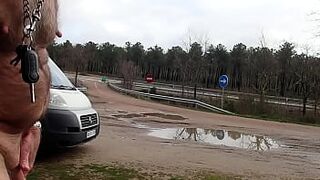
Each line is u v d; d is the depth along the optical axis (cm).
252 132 1784
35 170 724
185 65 6012
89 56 8994
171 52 8312
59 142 788
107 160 862
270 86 4291
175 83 6975
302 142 1577
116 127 1461
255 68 4834
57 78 869
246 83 5231
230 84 6944
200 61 6072
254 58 5400
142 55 9156
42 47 161
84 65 8575
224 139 1470
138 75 7650
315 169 1012
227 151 1167
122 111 2183
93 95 3691
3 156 151
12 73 147
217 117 2431
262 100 3312
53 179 687
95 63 9669
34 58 146
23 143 165
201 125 1861
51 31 161
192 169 861
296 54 5281
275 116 3053
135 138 1231
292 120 2881
